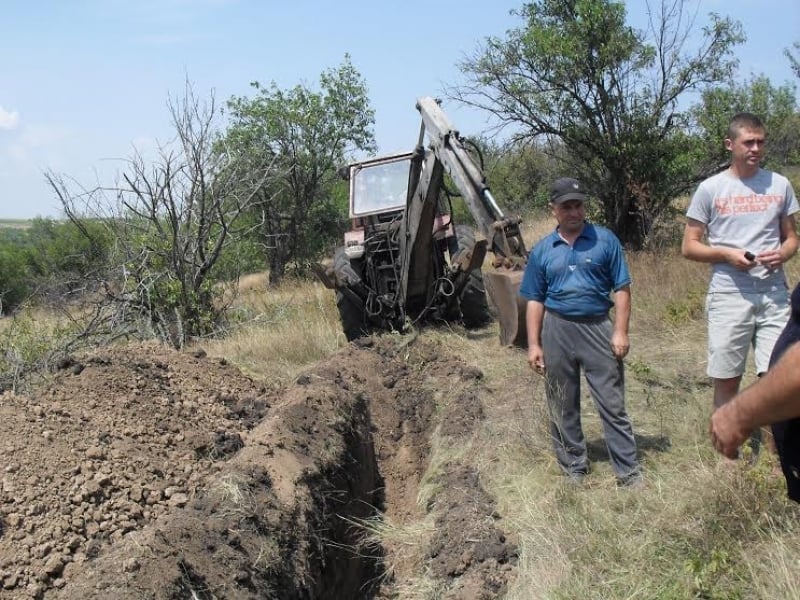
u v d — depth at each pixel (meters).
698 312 8.48
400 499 6.05
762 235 4.52
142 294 9.92
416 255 8.60
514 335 5.61
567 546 4.14
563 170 15.98
